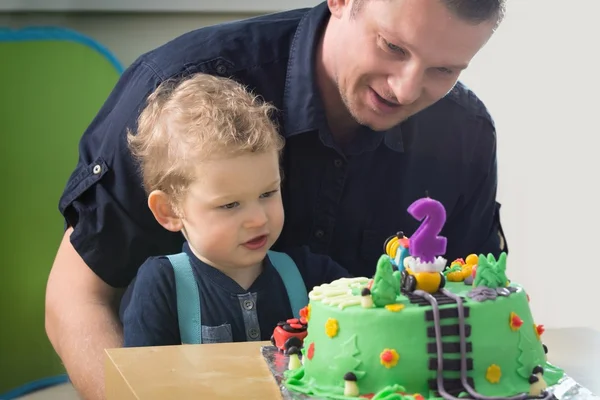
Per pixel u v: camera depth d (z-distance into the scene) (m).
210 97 1.69
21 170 2.41
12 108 2.39
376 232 2.01
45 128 2.42
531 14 2.85
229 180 1.61
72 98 2.45
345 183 1.95
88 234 1.86
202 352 1.46
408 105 1.69
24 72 2.40
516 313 1.25
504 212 2.97
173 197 1.69
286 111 1.90
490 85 2.94
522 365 1.23
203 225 1.65
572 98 2.83
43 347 2.47
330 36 1.85
